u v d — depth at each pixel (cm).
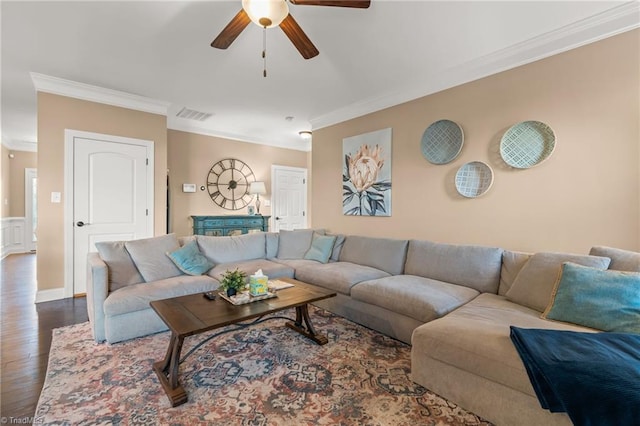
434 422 149
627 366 119
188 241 340
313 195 506
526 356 136
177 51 277
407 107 366
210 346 229
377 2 212
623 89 224
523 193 274
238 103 419
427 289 242
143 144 402
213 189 559
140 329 242
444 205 332
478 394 153
